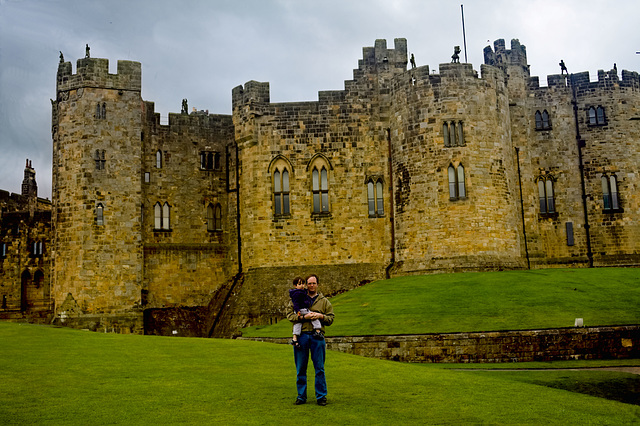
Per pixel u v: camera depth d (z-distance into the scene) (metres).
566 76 60.38
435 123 52.06
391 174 55.56
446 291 43.22
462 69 52.28
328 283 54.59
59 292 53.28
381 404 17.86
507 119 54.66
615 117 59.59
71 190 53.81
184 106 61.72
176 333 56.19
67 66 55.31
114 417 16.16
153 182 58.44
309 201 56.09
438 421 16.27
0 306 60.72
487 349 34.22
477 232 50.59
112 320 52.91
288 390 19.27
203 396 18.33
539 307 38.06
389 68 57.00
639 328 33.97
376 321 38.78
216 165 60.75
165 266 57.56
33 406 17.06
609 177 59.00
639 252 58.06
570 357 33.84
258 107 57.09
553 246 58.94
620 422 16.86
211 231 59.66
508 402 18.64
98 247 53.28
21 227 61.69
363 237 55.69
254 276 55.59
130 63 55.84
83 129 54.16
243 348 27.00
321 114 56.81
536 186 59.56
